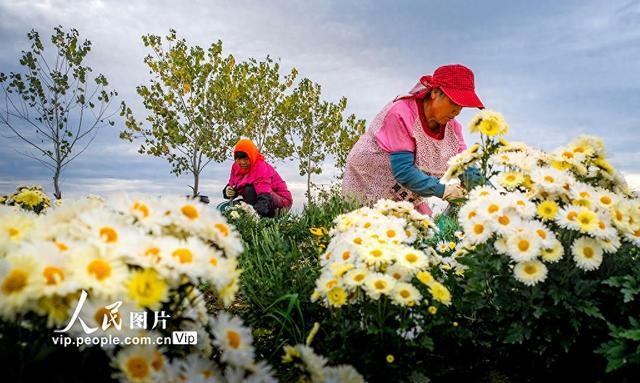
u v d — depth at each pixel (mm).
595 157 2555
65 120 10773
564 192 2275
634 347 1956
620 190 2535
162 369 1309
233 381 1369
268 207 7156
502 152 2635
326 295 2141
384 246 2203
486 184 2887
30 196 5062
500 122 2693
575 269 2219
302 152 15227
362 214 2752
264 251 3707
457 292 2641
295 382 1915
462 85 3854
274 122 15055
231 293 1573
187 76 12883
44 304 1230
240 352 1453
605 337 2271
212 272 1412
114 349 1354
